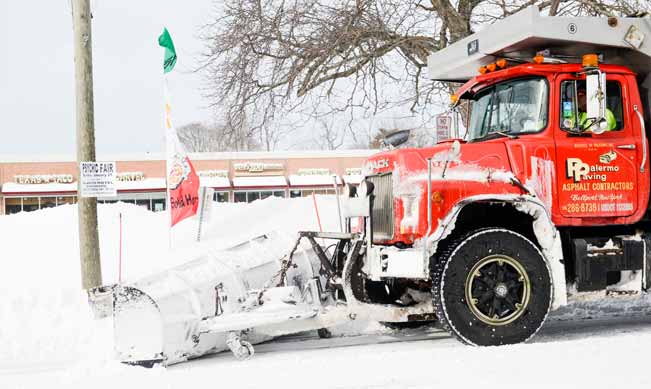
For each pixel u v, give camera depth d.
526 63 7.18
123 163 44.09
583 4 14.42
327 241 10.48
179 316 5.89
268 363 5.65
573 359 5.31
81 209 9.73
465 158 6.47
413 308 6.56
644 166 6.92
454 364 5.30
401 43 15.12
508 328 6.20
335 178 7.78
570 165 6.69
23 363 6.41
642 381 4.60
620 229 7.07
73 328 7.65
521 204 6.32
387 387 4.71
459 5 15.77
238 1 15.77
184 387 4.94
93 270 9.72
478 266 6.18
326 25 14.95
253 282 6.62
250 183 45.00
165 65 12.99
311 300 6.54
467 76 8.20
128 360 5.73
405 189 6.35
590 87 6.44
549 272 6.34
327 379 4.97
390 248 6.41
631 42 6.95
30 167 43.53
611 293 6.75
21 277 11.07
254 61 15.55
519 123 6.96
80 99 9.78
